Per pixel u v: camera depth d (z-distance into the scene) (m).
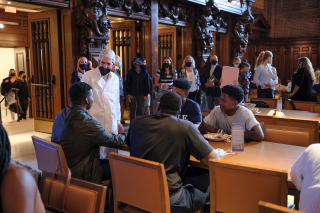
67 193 1.50
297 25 14.64
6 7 6.47
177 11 7.67
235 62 7.75
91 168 2.29
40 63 6.22
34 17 6.08
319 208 1.23
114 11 6.11
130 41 7.17
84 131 2.18
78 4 5.45
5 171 0.96
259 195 1.58
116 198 1.97
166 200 1.72
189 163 2.15
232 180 1.65
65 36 5.60
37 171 1.38
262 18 13.67
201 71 6.58
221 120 2.84
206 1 8.17
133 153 2.05
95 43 5.65
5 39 7.68
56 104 5.99
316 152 1.37
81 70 5.34
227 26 9.77
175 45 8.52
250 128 2.70
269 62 6.39
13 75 7.81
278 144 2.56
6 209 0.95
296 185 1.48
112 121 3.36
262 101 4.85
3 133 0.96
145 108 6.79
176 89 3.12
